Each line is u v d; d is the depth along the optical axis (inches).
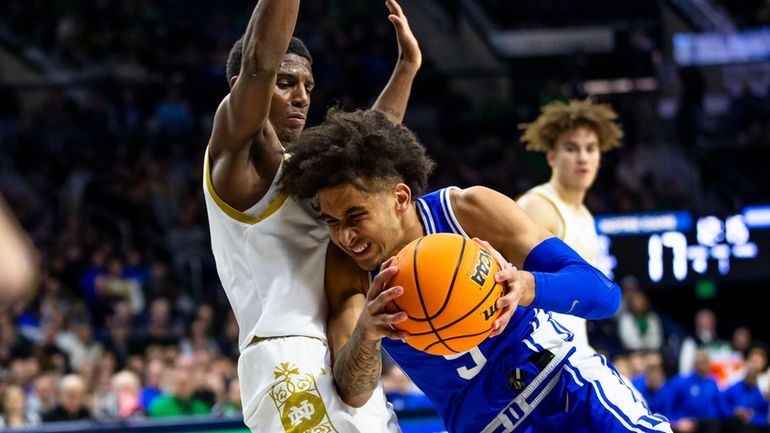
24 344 350.9
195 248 503.5
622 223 422.0
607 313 103.0
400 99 128.3
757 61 634.2
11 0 626.8
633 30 636.7
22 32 617.6
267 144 109.0
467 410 106.2
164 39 609.9
